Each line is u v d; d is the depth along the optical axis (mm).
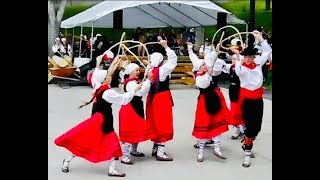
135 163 6484
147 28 22375
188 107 11602
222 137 8211
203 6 15461
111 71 5812
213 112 6484
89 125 5711
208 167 6309
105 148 5719
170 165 6395
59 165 6281
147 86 6336
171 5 17094
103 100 5738
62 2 19344
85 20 16547
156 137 6562
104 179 5711
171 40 19562
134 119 6363
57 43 18125
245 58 6250
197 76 6465
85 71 16188
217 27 16531
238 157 6855
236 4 23781
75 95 13867
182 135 8367
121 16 18406
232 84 7637
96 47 18109
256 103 6273
